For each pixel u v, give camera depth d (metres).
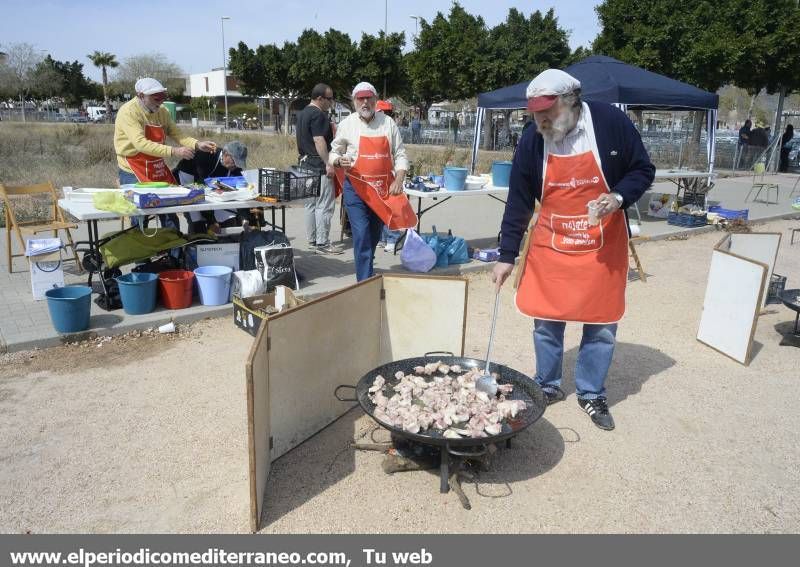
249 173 6.33
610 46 20.89
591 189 3.17
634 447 3.37
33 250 5.20
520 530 2.68
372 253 5.52
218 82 66.69
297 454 3.22
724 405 3.89
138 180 5.61
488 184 7.69
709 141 10.40
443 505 2.83
